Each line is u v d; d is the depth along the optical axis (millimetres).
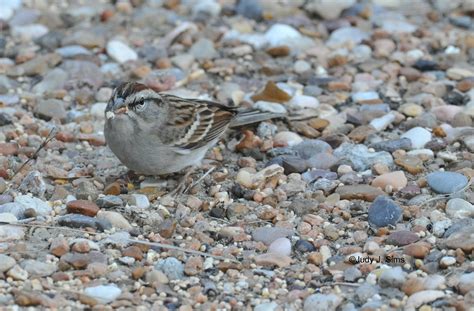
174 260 9336
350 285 9086
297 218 10484
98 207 10445
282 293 9016
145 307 8672
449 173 11031
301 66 14664
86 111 13281
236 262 9438
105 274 9195
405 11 17016
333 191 11000
